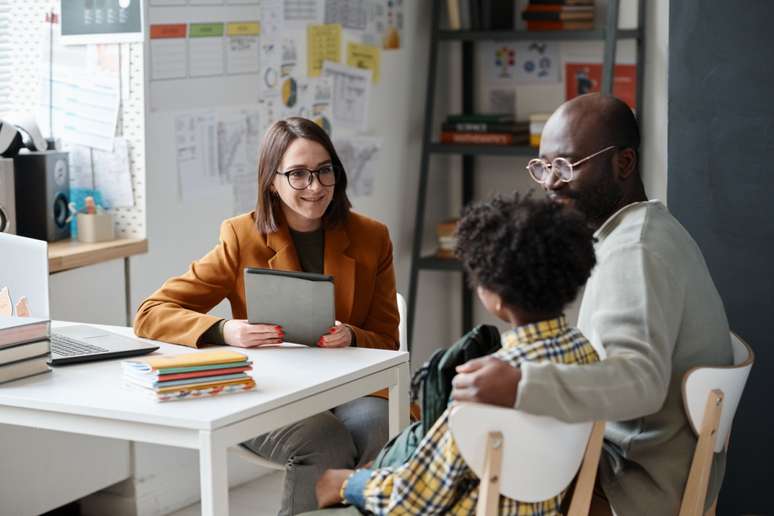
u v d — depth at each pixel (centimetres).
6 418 228
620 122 221
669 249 208
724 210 318
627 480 214
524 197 187
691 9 316
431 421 195
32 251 266
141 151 362
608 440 218
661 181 465
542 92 498
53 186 355
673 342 204
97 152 368
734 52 313
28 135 352
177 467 380
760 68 310
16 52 377
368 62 465
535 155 467
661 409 212
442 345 534
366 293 295
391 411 258
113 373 241
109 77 363
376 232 298
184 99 376
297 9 421
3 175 334
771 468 319
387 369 254
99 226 356
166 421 208
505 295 185
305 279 259
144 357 254
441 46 513
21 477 327
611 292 203
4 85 380
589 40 457
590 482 197
